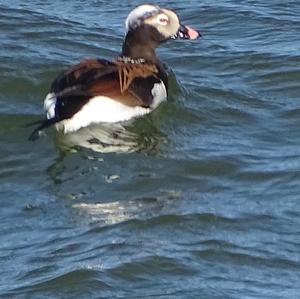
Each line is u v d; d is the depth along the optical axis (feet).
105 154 46.16
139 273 37.17
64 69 53.31
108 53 56.34
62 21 59.31
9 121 48.67
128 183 44.11
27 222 41.29
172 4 62.95
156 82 49.90
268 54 56.49
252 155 46.44
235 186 44.09
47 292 35.94
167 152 46.42
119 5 62.59
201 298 35.53
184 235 39.93
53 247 39.14
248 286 36.52
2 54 54.24
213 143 47.42
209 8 62.28
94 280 36.50
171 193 43.47
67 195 43.34
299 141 47.91
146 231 40.22
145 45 51.65
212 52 56.95
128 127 47.91
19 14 59.52
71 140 47.03
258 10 62.18
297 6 62.80
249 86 53.21
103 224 40.83
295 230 40.55
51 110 47.60
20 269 37.58
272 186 44.01
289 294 36.04
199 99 51.19
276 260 38.32
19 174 45.09
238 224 40.83
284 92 52.85
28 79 52.08
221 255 38.52
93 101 47.60
